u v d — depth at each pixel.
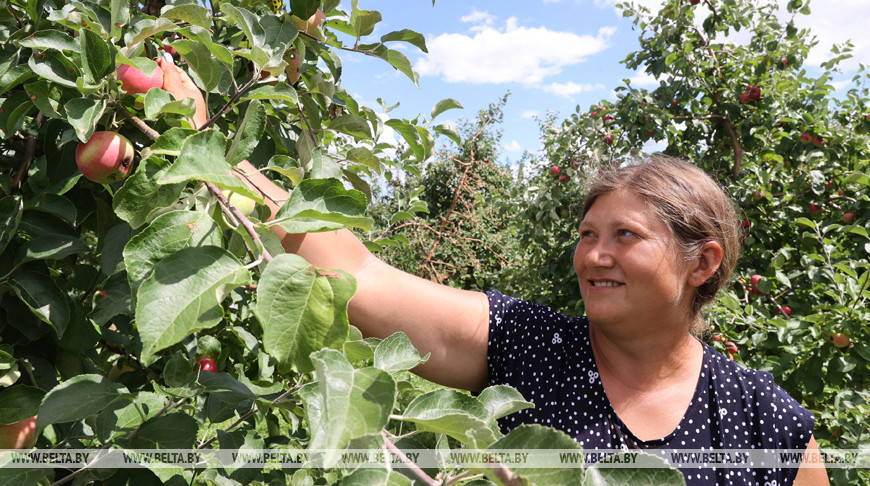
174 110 0.82
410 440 0.77
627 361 1.30
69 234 1.03
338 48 1.38
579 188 4.87
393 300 1.30
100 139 0.90
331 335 0.59
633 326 1.23
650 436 1.26
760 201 4.39
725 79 5.07
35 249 1.00
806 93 4.86
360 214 0.72
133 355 1.44
